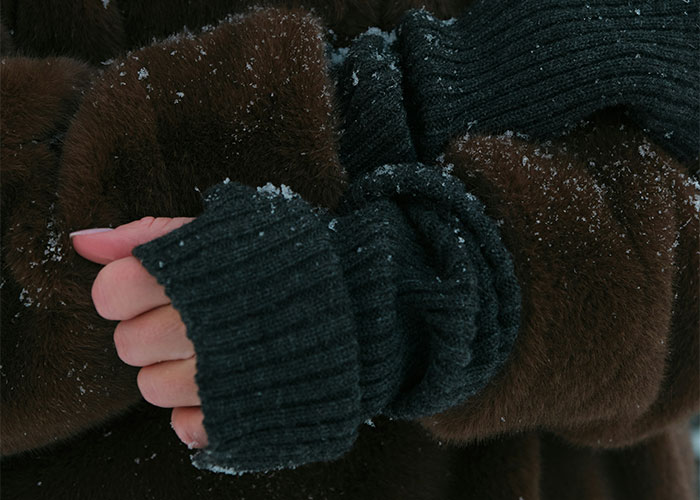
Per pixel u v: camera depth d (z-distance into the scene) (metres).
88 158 0.71
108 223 0.72
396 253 0.72
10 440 0.73
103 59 0.78
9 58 0.74
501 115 0.75
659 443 0.89
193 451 0.78
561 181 0.74
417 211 0.73
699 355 0.76
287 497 0.79
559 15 0.75
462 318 0.70
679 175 0.76
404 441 0.82
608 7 0.76
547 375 0.73
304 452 0.69
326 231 0.70
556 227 0.73
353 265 0.71
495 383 0.73
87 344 0.72
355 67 0.75
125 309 0.70
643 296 0.73
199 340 0.68
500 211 0.73
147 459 0.78
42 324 0.71
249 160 0.73
